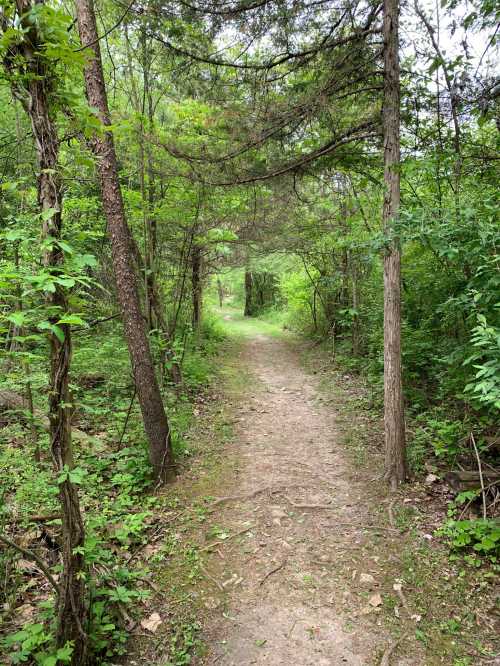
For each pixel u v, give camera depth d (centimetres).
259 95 521
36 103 223
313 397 884
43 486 396
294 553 390
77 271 221
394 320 491
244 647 291
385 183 487
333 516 449
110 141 471
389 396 495
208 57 531
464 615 310
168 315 1068
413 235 404
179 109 660
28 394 447
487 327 324
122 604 319
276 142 538
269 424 734
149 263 780
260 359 1290
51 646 258
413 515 432
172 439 580
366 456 584
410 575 354
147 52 643
